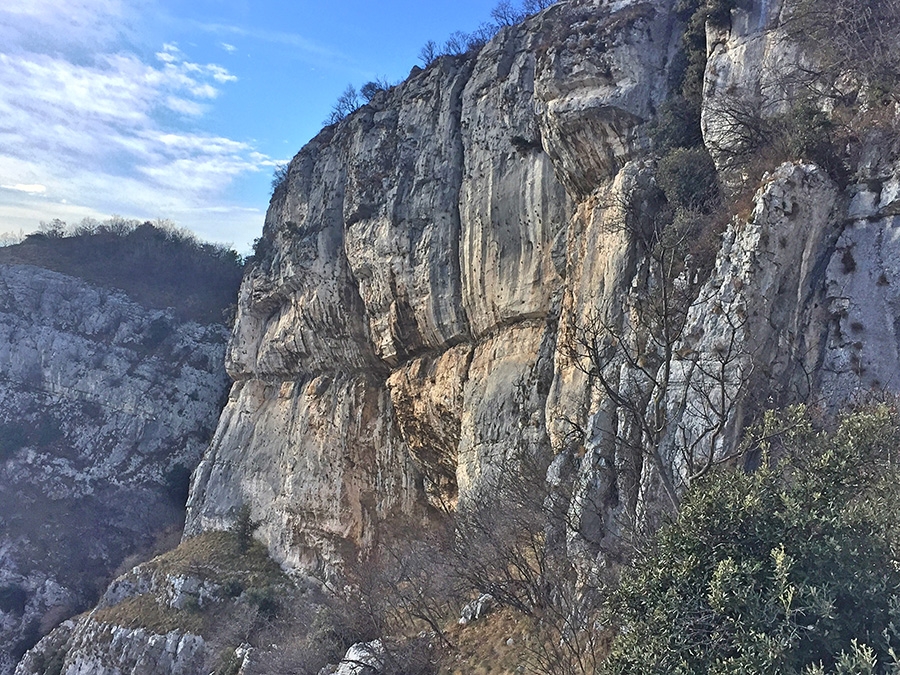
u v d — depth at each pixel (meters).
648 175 18.70
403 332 32.38
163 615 37.97
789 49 15.13
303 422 40.16
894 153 12.34
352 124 38.25
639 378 15.62
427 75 33.97
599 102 20.75
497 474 24.03
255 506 43.16
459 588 21.27
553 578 16.56
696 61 18.83
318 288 39.28
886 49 13.09
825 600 6.77
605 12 21.92
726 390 12.64
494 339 27.28
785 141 13.88
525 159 26.66
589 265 20.23
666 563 8.47
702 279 14.97
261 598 35.47
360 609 24.69
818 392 12.19
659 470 11.47
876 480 7.96
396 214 32.41
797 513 7.64
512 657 16.31
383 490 34.50
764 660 6.70
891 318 11.73
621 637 8.61
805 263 12.89
